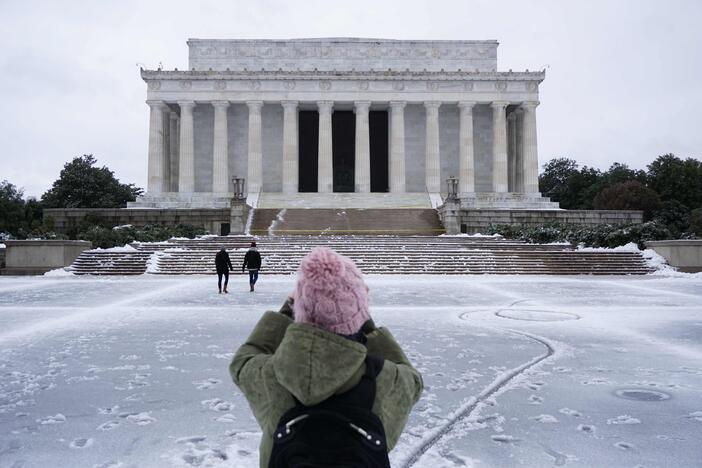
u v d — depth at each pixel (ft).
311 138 293.43
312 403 9.15
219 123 248.32
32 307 65.57
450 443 22.57
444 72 248.11
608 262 129.29
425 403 27.99
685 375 33.81
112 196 310.45
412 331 49.16
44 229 173.17
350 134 293.84
